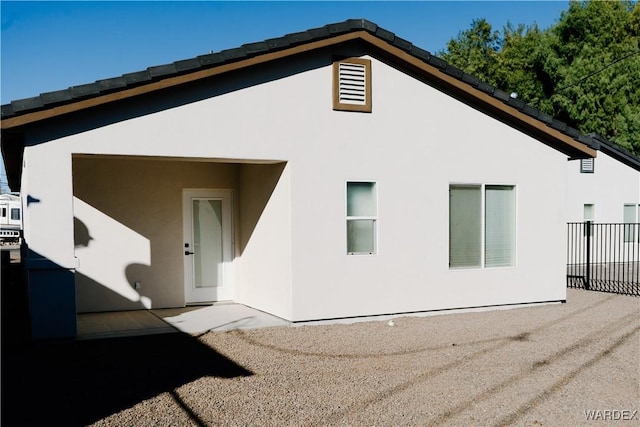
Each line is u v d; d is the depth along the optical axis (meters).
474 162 10.84
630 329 9.17
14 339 8.30
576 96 30.12
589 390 6.06
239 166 11.75
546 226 11.58
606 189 20.94
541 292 11.52
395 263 10.14
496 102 10.67
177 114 8.59
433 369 6.86
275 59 9.02
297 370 6.81
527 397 5.84
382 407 5.55
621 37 32.41
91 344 8.05
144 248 11.10
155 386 6.14
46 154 7.84
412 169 10.30
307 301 9.45
